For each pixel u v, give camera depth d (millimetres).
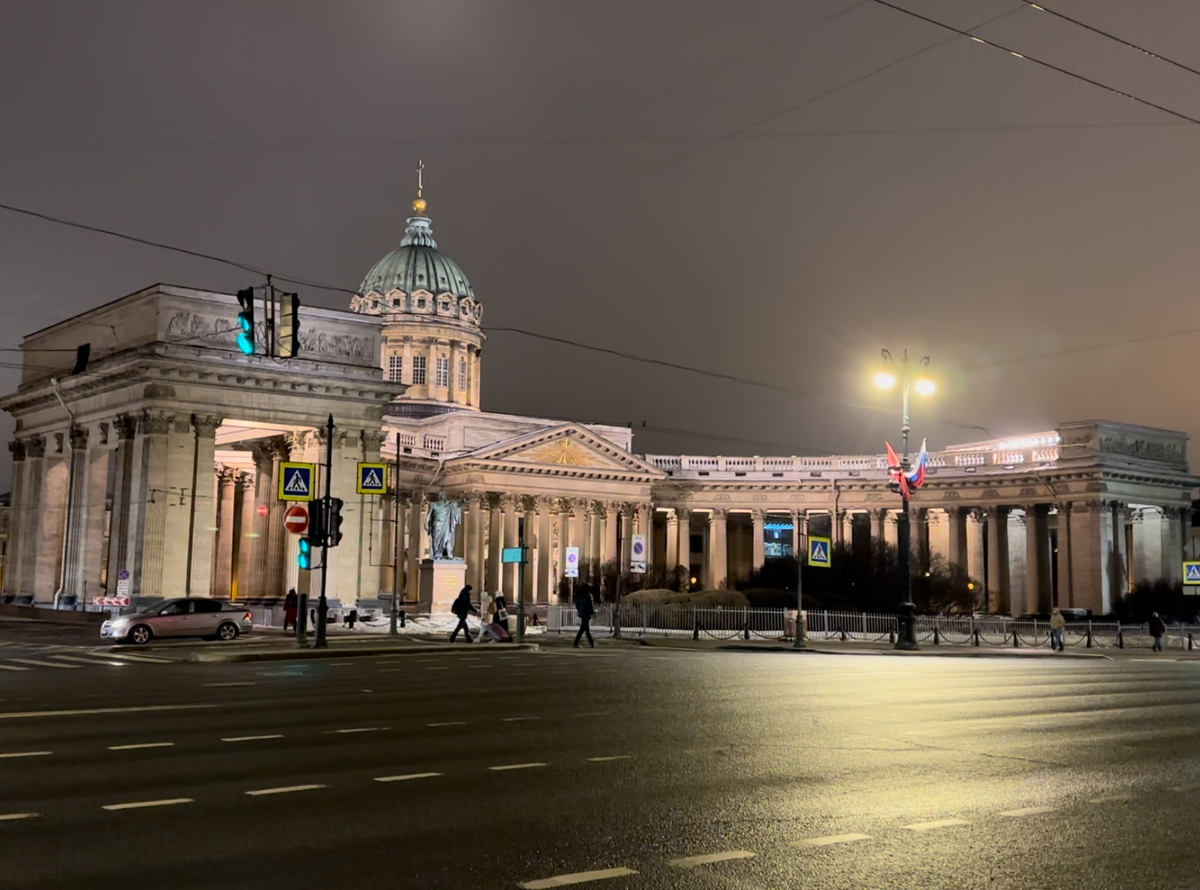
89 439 76500
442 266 135000
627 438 129125
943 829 11891
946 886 9805
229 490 90812
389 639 54312
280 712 21406
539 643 53188
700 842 11180
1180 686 30547
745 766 15492
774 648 52688
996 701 25078
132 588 68000
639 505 120125
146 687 26953
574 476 116625
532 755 16281
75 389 75625
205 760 15547
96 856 10359
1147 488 107500
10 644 49531
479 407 134625
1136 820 12461
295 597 61406
